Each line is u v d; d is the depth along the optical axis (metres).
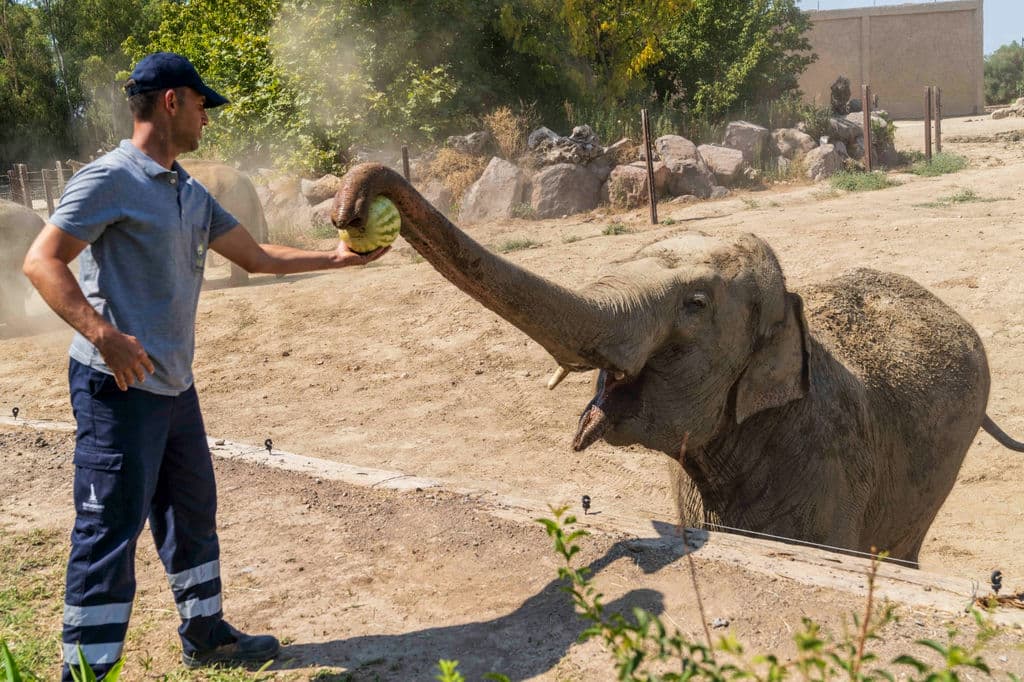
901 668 3.13
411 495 5.16
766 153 21.61
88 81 52.94
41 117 53.22
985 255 11.52
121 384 2.94
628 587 3.86
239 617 3.96
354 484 5.43
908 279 6.19
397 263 15.55
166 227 3.16
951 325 5.92
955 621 3.43
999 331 9.64
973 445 7.81
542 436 8.41
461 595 4.01
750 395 4.37
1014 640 3.28
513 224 18.17
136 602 4.17
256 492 5.42
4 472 6.16
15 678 2.74
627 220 17.44
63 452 6.54
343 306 12.83
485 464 7.78
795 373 4.43
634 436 4.28
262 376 10.61
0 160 53.09
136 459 3.16
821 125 22.25
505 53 23.77
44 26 55.53
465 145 20.66
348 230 3.14
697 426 4.32
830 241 13.00
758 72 24.19
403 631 3.76
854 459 4.77
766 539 4.52
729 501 4.72
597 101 23.30
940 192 17.22
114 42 53.16
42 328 13.61
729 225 15.09
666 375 4.24
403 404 9.45
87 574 3.16
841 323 5.50
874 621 3.42
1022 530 6.48
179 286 3.23
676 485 5.11
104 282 3.12
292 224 20.27
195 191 3.32
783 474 4.58
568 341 3.84
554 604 3.83
